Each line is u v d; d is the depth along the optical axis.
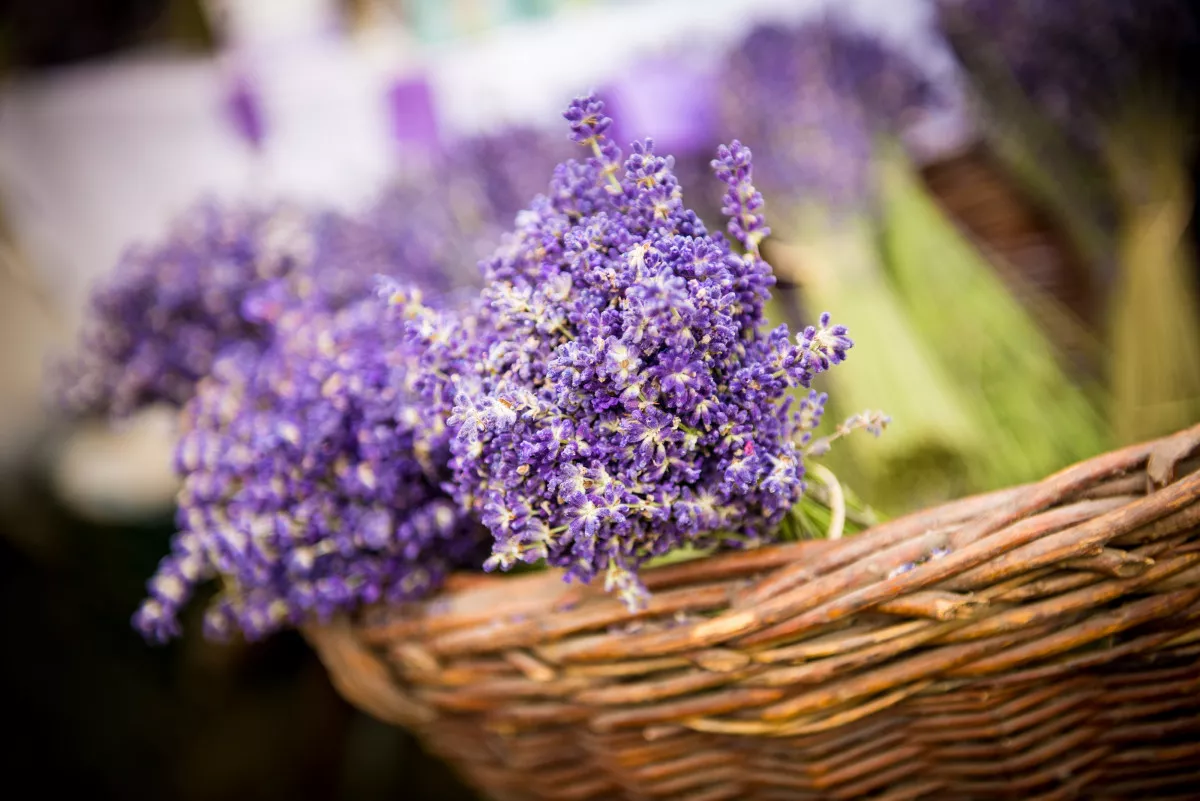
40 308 0.92
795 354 0.42
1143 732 0.45
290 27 0.81
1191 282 0.68
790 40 0.66
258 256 0.59
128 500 0.87
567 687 0.46
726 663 0.44
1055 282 0.76
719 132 0.65
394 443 0.47
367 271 0.61
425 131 0.77
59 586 0.86
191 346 0.59
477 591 0.48
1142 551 0.42
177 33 0.89
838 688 0.44
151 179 0.85
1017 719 0.45
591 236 0.43
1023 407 0.65
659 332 0.40
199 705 0.88
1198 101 0.67
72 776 0.86
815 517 0.47
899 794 0.47
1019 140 0.73
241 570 0.50
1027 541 0.42
